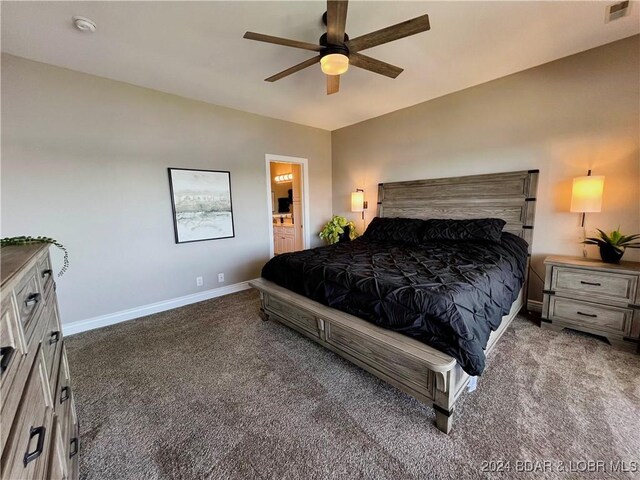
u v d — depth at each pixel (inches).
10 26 75.4
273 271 107.3
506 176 119.7
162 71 103.7
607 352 84.0
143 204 119.7
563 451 51.8
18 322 29.0
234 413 64.2
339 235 176.7
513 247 105.8
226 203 145.5
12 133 91.2
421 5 72.0
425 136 146.1
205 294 142.4
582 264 91.7
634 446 52.3
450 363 52.7
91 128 105.6
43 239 56.7
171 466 51.4
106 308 113.2
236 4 69.5
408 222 141.4
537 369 76.3
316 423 60.7
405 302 63.6
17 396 25.1
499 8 73.9
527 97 112.4
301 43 68.6
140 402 68.3
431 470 49.1
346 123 180.1
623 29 85.5
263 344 95.2
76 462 48.2
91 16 72.4
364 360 71.1
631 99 91.7
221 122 141.6
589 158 101.0
